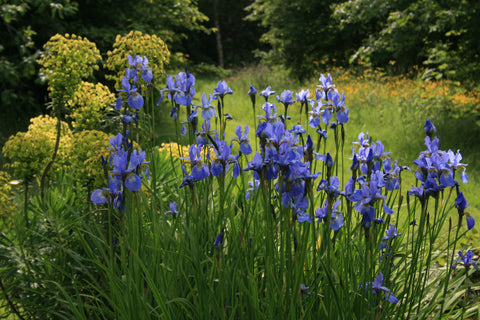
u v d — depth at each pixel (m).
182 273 2.38
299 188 2.12
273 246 2.24
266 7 20.59
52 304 2.74
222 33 33.56
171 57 10.24
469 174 6.90
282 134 2.12
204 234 2.68
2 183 2.99
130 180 2.10
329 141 8.38
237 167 2.36
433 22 10.65
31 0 8.36
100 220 3.07
